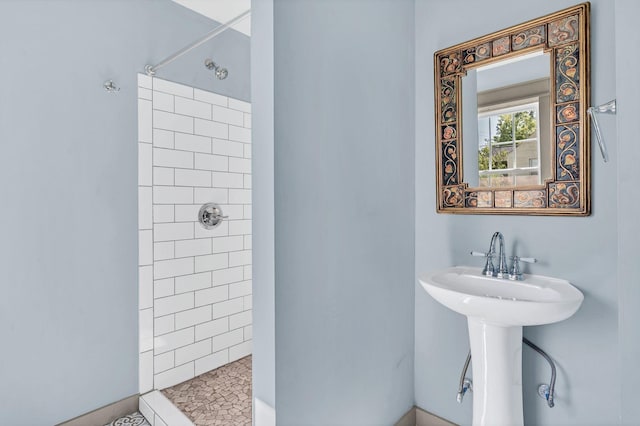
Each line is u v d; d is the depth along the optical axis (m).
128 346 1.96
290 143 1.19
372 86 1.54
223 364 2.45
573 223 1.35
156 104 2.06
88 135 1.79
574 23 1.33
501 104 1.53
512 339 1.33
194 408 1.92
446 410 1.72
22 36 1.59
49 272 1.67
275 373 1.15
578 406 1.36
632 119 0.88
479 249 1.61
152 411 1.86
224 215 2.45
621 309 0.89
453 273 1.51
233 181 2.50
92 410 1.82
